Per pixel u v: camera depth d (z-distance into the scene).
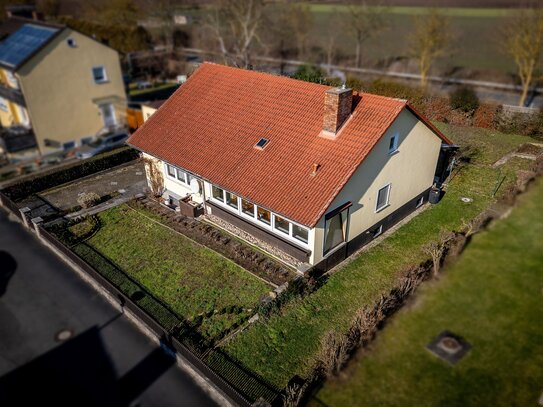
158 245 20.52
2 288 18.50
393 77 51.84
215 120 21.95
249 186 18.33
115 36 55.53
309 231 17.05
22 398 13.74
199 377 13.95
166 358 15.01
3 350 15.52
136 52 56.41
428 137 20.94
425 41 45.78
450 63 53.81
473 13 66.94
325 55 61.75
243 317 16.17
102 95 38.38
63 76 35.25
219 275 18.42
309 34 64.25
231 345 15.02
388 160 18.80
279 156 18.80
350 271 18.42
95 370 14.62
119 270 18.94
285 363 14.27
